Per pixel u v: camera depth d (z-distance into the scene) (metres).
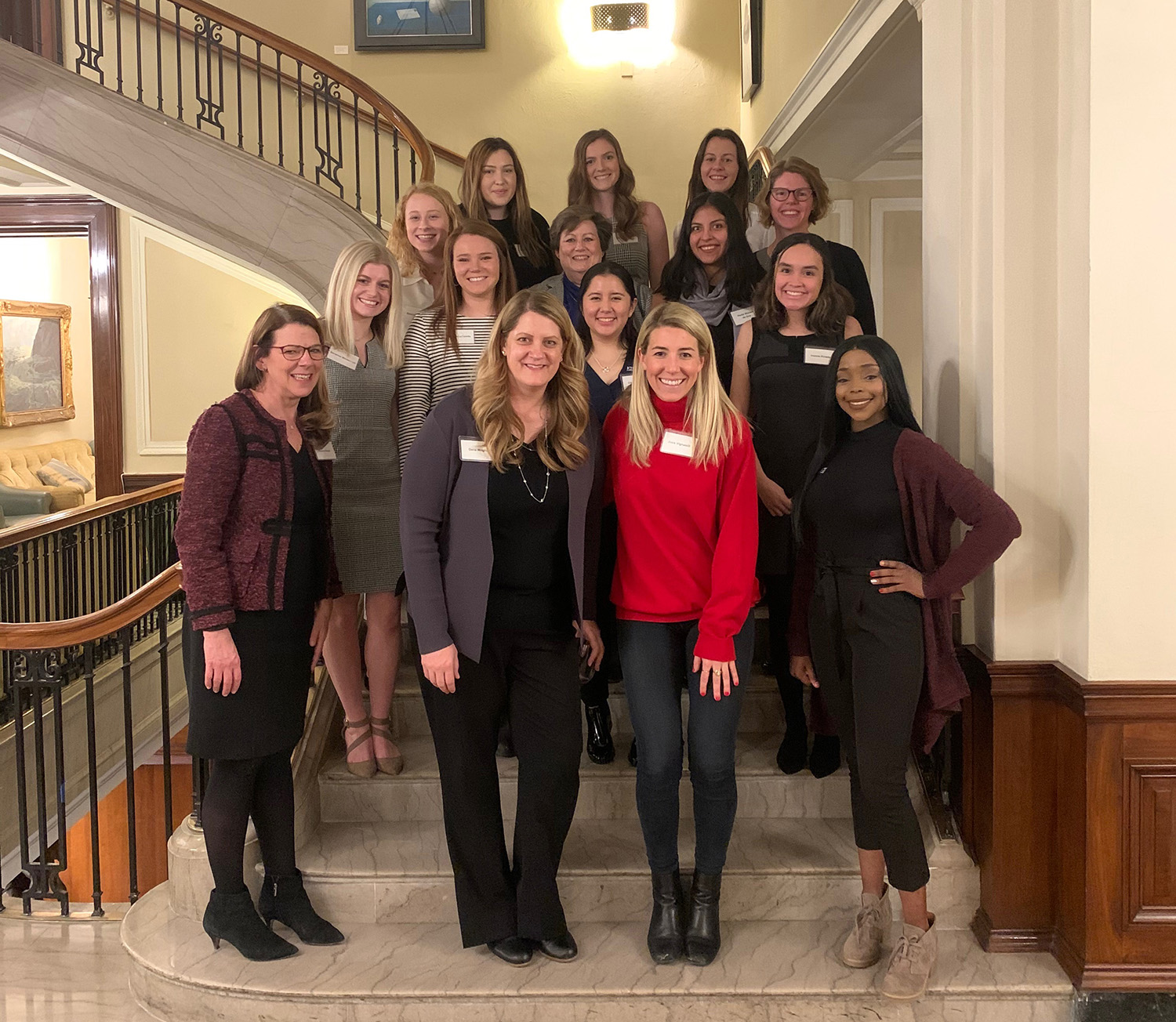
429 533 2.35
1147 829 2.33
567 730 2.43
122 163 5.19
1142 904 2.34
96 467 7.91
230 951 2.55
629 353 2.85
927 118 2.81
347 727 3.01
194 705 2.43
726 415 2.36
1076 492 2.38
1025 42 2.43
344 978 2.41
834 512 2.39
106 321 7.81
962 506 2.27
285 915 2.59
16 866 4.40
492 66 7.09
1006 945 2.51
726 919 2.69
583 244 3.13
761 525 2.88
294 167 6.98
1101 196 2.27
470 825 2.43
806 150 5.79
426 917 2.69
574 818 2.98
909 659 2.33
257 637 2.40
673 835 2.47
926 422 2.87
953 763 2.74
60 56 6.81
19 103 5.12
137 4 5.32
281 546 2.41
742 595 2.34
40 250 11.02
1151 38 2.25
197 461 2.35
